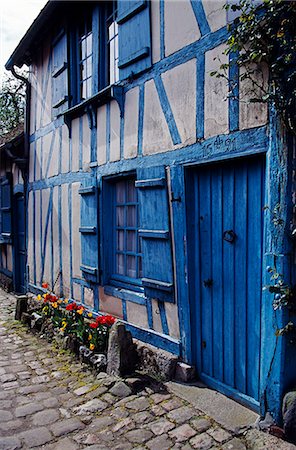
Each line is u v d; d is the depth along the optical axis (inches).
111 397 132.9
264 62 106.9
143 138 160.7
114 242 194.2
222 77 121.0
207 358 136.7
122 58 172.2
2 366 168.6
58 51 238.1
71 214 228.5
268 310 106.5
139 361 156.2
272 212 105.0
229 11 117.7
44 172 267.6
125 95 171.9
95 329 165.6
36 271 286.2
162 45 148.4
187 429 111.2
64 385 147.0
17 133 342.3
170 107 144.9
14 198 348.5
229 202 125.6
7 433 115.0
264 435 102.7
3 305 299.1
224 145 121.9
